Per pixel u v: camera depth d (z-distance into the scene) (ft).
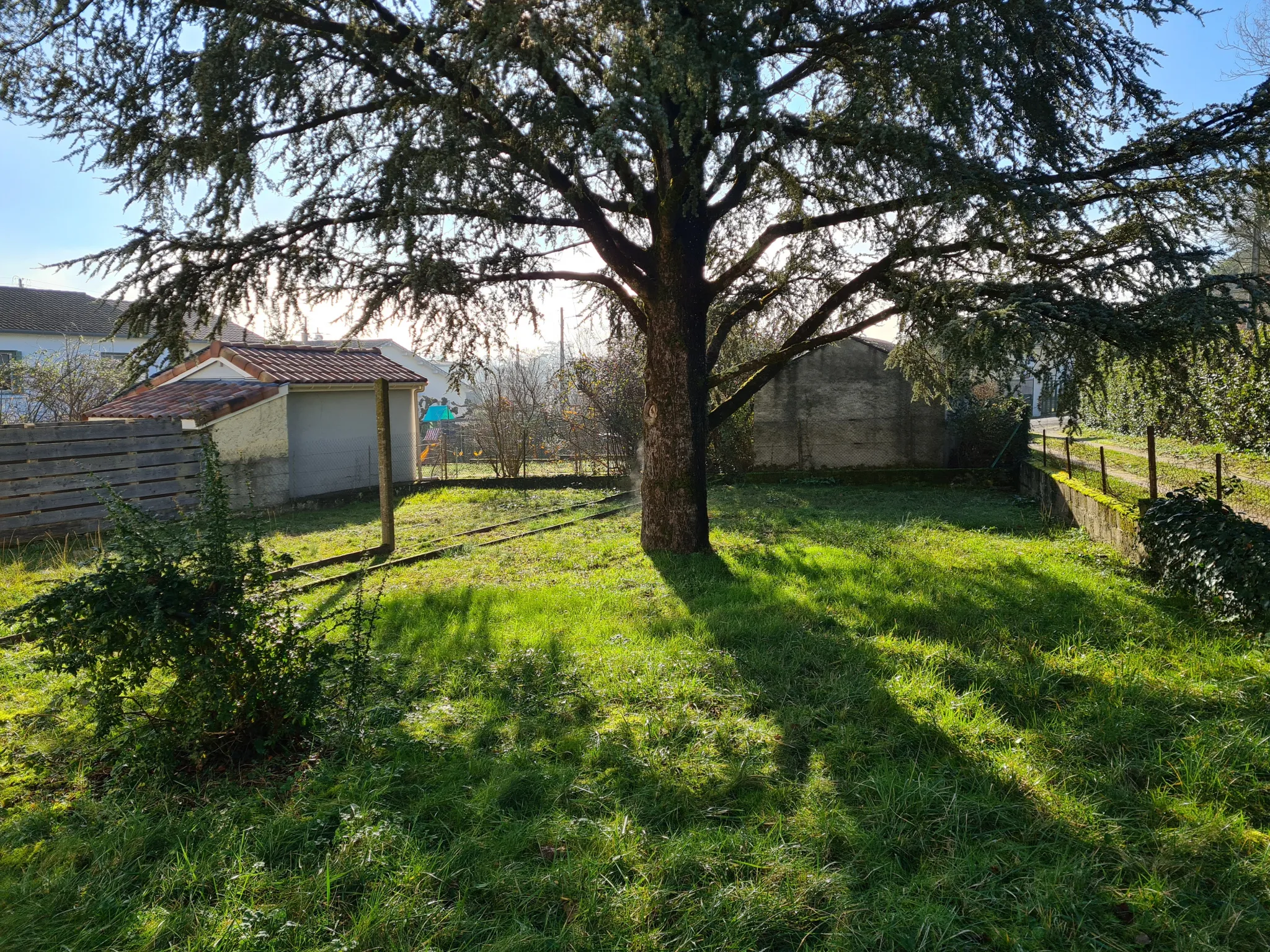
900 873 9.81
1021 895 9.36
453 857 10.03
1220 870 9.79
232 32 21.88
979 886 9.53
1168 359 23.52
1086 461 50.14
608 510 45.75
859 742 13.26
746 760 12.72
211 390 48.34
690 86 20.92
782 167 26.27
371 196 27.22
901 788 11.50
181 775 12.51
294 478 51.44
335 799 11.59
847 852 10.31
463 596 23.90
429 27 21.91
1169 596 22.17
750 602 22.49
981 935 8.79
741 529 37.14
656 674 16.56
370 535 38.37
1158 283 22.33
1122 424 64.95
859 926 8.80
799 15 24.88
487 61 20.88
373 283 29.48
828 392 60.54
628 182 28.58
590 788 11.87
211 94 21.99
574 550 32.37
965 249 26.94
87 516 37.91
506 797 11.64
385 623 20.95
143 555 12.81
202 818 11.02
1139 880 9.61
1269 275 21.74
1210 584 19.89
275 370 50.60
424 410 109.40
